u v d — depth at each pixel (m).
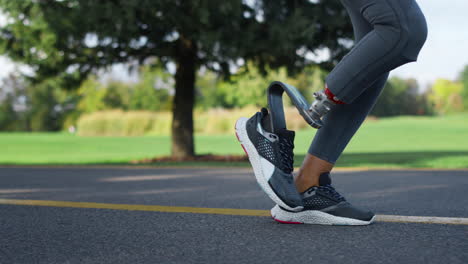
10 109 51.72
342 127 1.83
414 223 1.89
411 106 67.62
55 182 4.26
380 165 6.98
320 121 1.69
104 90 47.84
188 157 9.03
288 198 1.78
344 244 1.52
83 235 1.74
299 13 7.03
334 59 7.91
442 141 17.47
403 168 5.85
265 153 1.79
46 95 50.44
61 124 51.19
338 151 1.86
